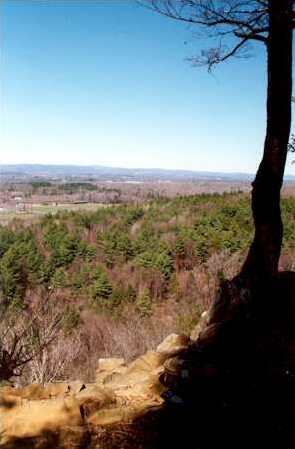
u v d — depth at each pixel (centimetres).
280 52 438
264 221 454
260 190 454
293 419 311
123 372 433
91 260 4550
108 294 3488
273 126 446
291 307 421
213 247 3628
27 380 488
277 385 347
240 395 342
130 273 4128
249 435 303
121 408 348
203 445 297
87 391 364
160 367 409
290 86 445
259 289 444
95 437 310
